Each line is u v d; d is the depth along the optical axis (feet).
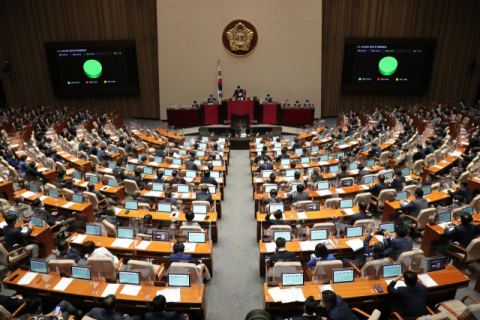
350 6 73.82
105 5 75.36
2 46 77.05
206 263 23.56
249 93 77.97
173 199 28.58
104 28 76.74
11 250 23.98
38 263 19.65
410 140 47.70
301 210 27.07
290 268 17.93
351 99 80.64
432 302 19.25
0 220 26.40
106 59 77.61
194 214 27.12
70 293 18.15
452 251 21.79
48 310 19.35
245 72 76.84
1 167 38.19
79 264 19.42
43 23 76.18
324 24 74.74
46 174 37.35
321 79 77.61
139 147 50.44
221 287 23.18
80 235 24.21
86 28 76.64
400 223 26.58
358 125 64.85
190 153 44.73
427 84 76.79
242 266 25.57
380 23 74.54
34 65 78.79
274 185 31.40
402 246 20.39
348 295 17.37
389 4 73.41
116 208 27.96
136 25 76.38
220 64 76.43
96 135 57.72
